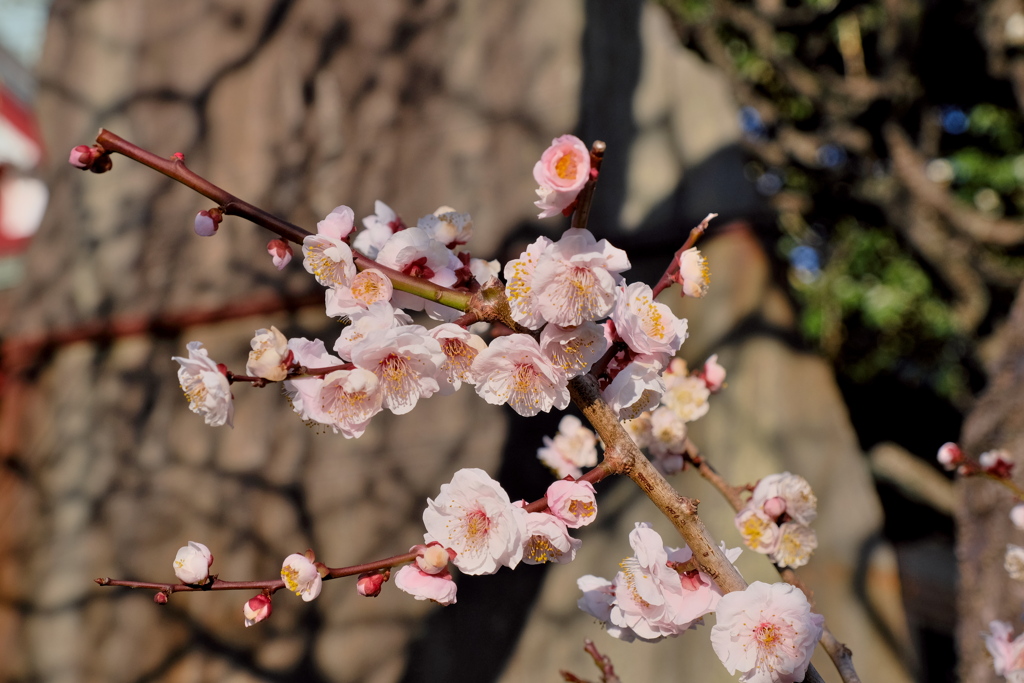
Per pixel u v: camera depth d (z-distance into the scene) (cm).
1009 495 230
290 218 365
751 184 333
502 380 96
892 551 282
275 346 95
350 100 377
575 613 279
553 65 355
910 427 827
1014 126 693
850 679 112
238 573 317
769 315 310
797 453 292
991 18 445
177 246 368
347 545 315
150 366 350
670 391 143
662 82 346
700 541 97
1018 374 246
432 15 378
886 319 725
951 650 661
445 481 314
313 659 302
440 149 359
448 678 288
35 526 338
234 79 391
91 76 407
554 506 94
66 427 349
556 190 90
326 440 330
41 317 370
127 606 319
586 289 89
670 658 263
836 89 534
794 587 94
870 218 665
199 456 336
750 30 569
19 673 320
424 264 104
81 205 384
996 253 607
